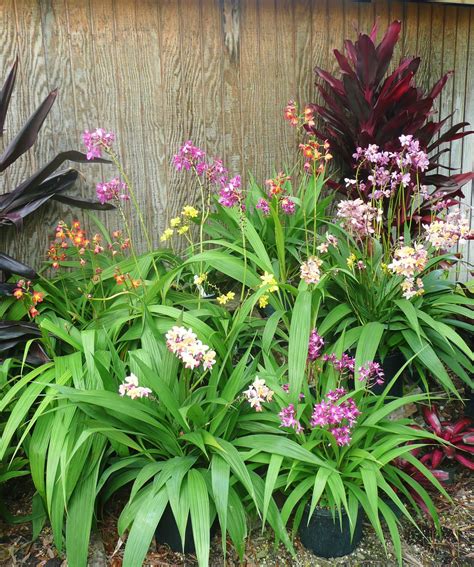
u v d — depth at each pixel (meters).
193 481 1.95
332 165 3.70
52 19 2.88
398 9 3.72
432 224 2.49
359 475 2.05
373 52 3.33
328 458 2.14
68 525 1.93
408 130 3.43
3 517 2.22
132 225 3.23
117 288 2.78
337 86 3.47
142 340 2.30
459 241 2.47
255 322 2.65
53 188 2.87
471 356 2.47
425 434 2.13
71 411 2.04
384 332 2.75
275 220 2.77
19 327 2.48
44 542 2.16
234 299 3.14
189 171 3.31
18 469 2.23
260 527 2.24
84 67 2.98
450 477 2.56
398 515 2.36
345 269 2.73
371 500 1.92
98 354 2.23
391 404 2.17
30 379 2.18
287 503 2.01
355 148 3.55
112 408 1.96
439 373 2.56
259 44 3.38
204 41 3.23
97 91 3.03
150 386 2.02
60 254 3.01
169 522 2.10
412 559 2.16
